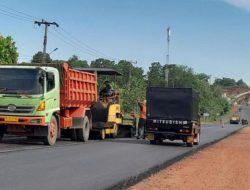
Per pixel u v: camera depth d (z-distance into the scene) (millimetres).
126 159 17250
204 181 12766
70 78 23453
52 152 17891
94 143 24188
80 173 13000
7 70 20750
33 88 20453
